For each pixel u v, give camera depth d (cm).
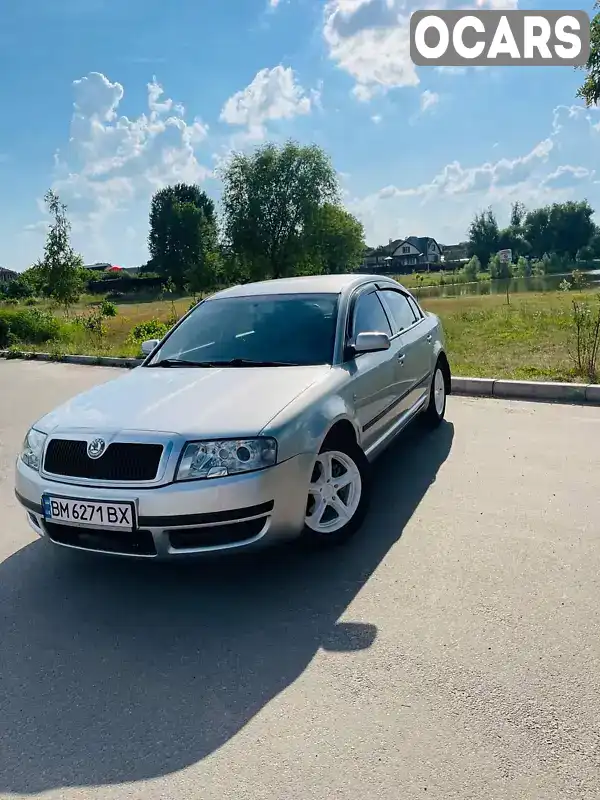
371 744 244
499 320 1827
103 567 411
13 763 248
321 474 398
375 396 477
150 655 314
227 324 507
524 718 251
